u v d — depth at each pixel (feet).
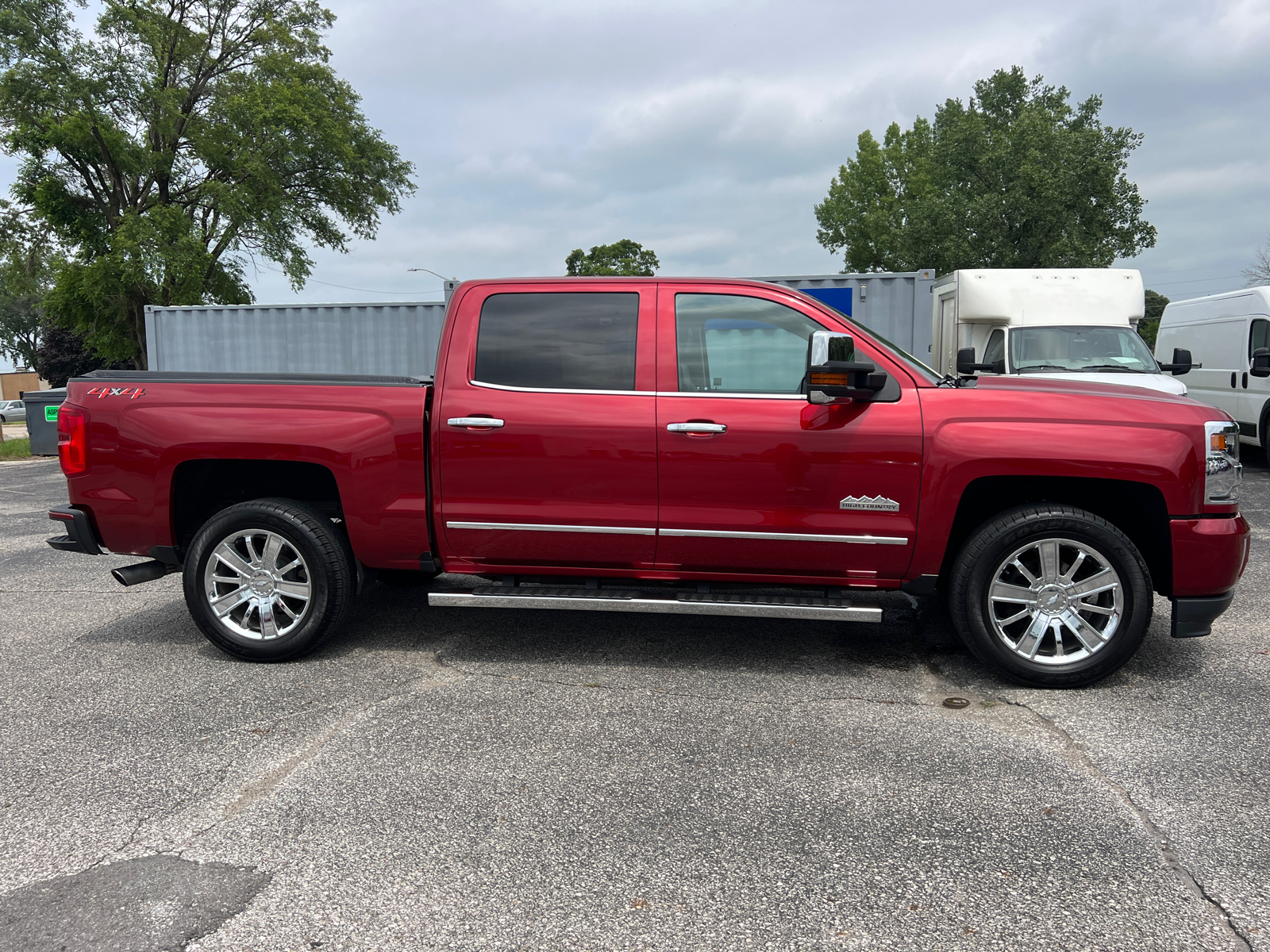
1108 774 10.01
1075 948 6.95
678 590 13.60
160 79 89.20
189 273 82.58
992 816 9.07
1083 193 104.22
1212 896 7.62
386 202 102.47
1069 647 13.17
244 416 13.76
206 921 7.37
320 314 46.29
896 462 12.55
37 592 19.52
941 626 15.96
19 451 62.75
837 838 8.66
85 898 7.72
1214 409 12.51
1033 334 33.04
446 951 6.97
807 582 13.26
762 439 12.75
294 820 9.11
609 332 13.43
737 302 13.26
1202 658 14.05
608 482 13.15
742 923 7.30
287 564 14.23
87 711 12.19
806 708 12.11
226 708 12.27
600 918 7.38
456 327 13.74
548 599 13.26
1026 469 12.27
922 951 6.92
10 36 82.74
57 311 93.61
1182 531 12.14
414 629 16.01
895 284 38.50
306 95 90.84
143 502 14.07
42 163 89.51
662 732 11.32
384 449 13.57
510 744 10.97
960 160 114.42
